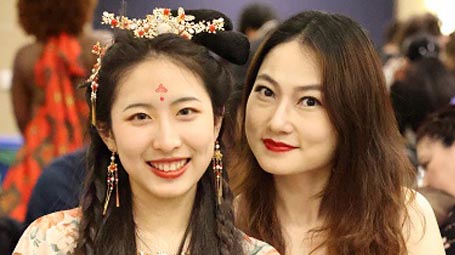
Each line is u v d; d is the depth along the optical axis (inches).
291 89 154.8
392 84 261.4
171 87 129.1
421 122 243.8
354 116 156.8
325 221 164.2
